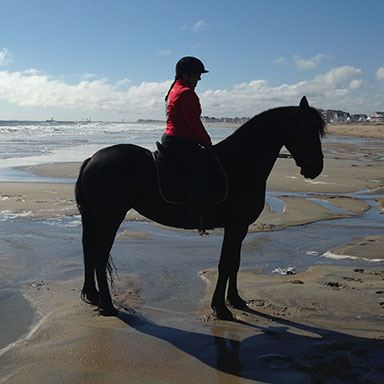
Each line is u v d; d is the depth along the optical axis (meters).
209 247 7.58
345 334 4.39
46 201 11.30
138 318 4.68
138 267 6.42
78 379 3.41
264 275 6.25
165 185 4.73
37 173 17.14
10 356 3.75
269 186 14.80
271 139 4.93
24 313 4.70
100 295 4.78
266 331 4.43
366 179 16.98
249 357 3.87
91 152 28.47
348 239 8.19
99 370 3.56
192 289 5.61
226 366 3.70
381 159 26.05
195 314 4.85
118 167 4.71
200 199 4.71
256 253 7.33
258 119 4.96
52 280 5.75
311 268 6.52
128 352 3.90
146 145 33.56
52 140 41.75
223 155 4.90
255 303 5.20
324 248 7.63
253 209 4.88
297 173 18.89
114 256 6.91
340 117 196.38
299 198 12.40
